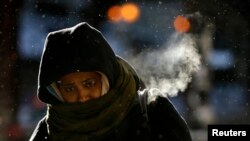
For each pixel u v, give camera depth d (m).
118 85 3.01
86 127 2.96
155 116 3.08
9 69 18.62
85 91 3.03
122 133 3.03
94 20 33.09
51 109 3.09
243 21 28.42
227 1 26.80
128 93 3.05
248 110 29.20
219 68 30.08
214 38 25.45
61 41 3.02
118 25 32.62
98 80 3.06
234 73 30.62
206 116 23.25
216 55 29.20
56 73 2.99
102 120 2.97
